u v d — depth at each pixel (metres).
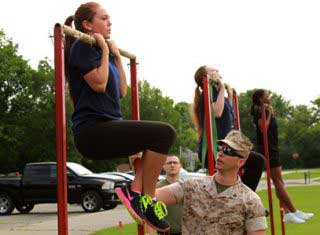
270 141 8.33
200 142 6.27
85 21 3.99
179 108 83.56
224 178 4.23
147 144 3.72
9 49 50.03
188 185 4.29
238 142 4.19
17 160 51.97
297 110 99.38
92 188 19.72
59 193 3.34
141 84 66.88
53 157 51.56
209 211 4.21
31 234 13.19
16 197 20.44
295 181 42.53
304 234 10.26
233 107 7.09
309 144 92.88
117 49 4.11
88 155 3.74
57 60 3.42
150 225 3.82
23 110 51.16
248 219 4.21
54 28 3.44
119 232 12.30
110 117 3.75
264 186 34.75
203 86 5.91
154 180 3.79
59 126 3.38
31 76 51.28
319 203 17.52
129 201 3.77
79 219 16.25
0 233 13.52
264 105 8.04
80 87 3.77
